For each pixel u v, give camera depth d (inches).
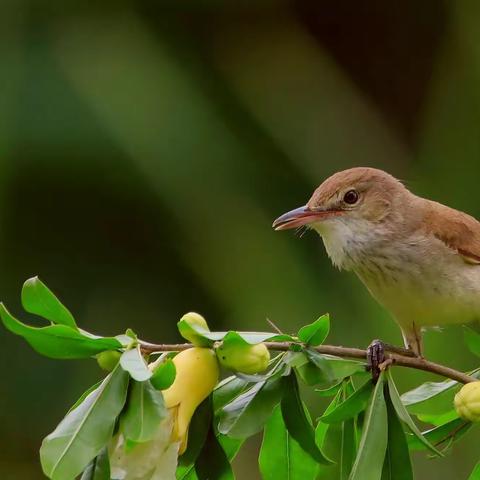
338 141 518.0
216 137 482.9
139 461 204.4
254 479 440.8
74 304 492.1
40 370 468.4
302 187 491.2
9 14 479.5
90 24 491.2
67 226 494.0
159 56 493.4
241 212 474.9
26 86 473.1
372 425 223.5
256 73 520.1
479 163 477.1
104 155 474.0
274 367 227.3
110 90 474.3
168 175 470.9
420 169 484.1
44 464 198.8
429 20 557.6
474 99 489.4
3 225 484.7
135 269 491.5
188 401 211.9
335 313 441.4
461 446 408.5
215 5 521.7
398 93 557.3
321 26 553.6
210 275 468.4
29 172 477.1
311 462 243.6
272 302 451.5
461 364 401.7
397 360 234.1
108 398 204.2
